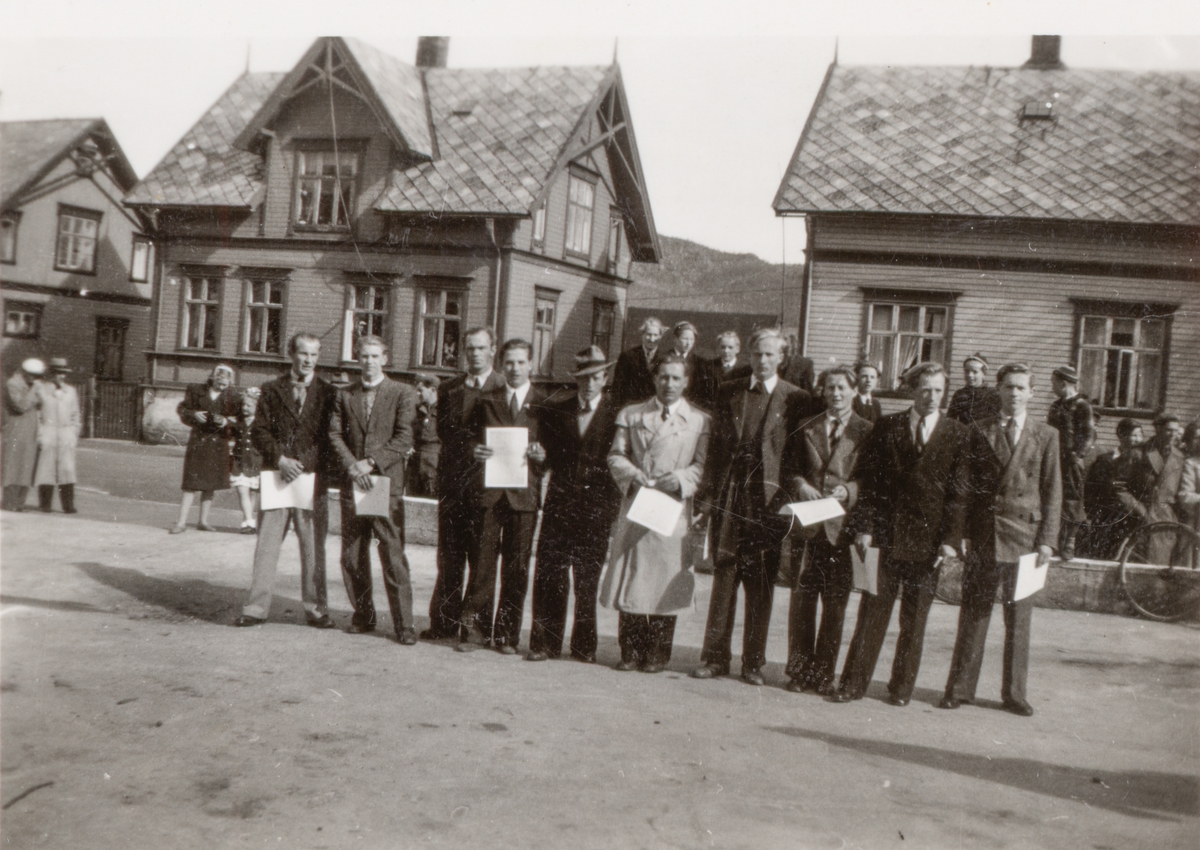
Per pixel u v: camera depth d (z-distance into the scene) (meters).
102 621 5.88
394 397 5.90
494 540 5.77
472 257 16.25
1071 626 6.97
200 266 17.55
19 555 7.45
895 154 12.57
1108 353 11.73
